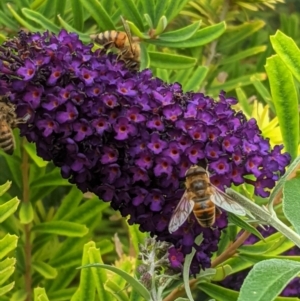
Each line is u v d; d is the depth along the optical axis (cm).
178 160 17
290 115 19
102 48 20
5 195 25
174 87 19
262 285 15
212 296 21
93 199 26
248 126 18
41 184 25
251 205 18
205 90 30
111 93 18
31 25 26
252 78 29
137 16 24
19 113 18
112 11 27
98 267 18
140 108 18
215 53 31
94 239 30
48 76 18
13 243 19
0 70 18
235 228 21
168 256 18
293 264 15
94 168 18
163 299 21
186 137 17
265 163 18
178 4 25
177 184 17
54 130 18
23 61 18
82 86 18
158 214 18
